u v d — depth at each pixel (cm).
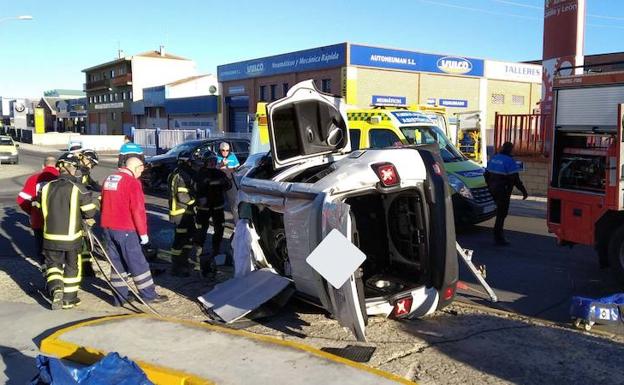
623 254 645
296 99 579
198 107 4412
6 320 568
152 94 5419
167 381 405
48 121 9344
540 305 597
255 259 600
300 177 584
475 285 677
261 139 1182
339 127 620
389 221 568
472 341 492
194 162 762
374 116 1031
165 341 470
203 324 510
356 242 462
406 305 506
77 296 638
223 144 1049
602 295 630
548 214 738
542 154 1602
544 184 1588
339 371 406
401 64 3169
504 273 729
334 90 3050
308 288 520
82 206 602
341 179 479
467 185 947
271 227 593
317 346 488
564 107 708
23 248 939
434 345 485
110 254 611
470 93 3597
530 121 1627
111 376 379
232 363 423
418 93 3291
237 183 670
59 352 463
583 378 417
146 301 621
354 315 440
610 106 657
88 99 7688
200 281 711
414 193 514
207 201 769
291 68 3334
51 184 597
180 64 6625
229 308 545
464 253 590
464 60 3500
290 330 527
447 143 1074
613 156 618
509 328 522
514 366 440
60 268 611
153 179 1716
